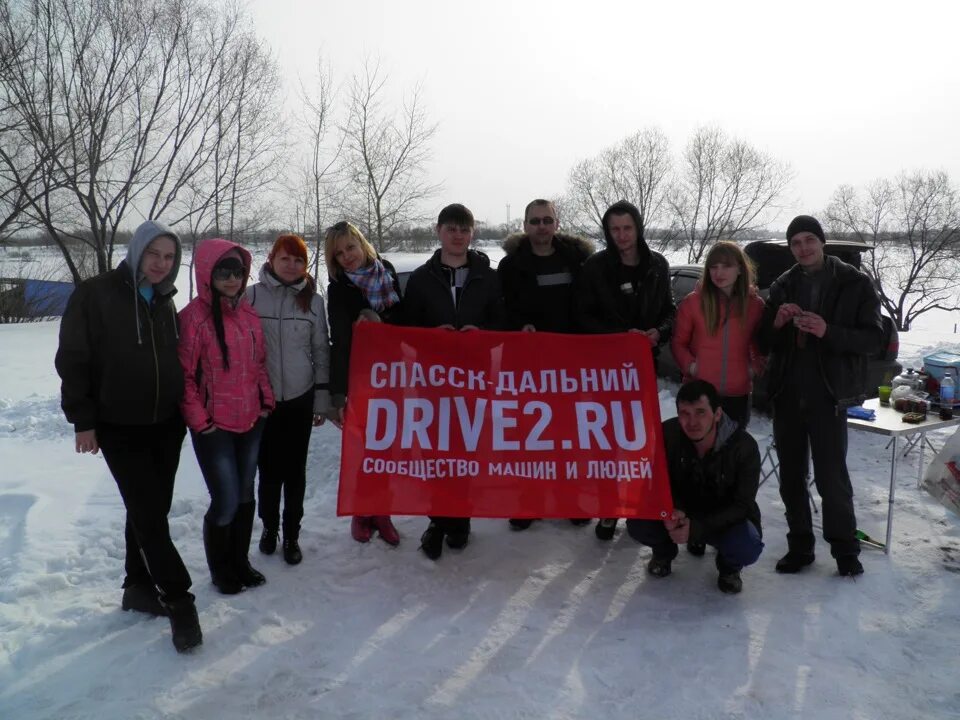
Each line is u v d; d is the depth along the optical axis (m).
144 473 3.22
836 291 3.83
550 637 3.36
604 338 3.98
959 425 4.68
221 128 20.61
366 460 3.79
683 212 26.52
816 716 2.78
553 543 4.39
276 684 3.00
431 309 4.17
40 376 10.77
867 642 3.28
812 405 3.86
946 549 4.22
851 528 3.86
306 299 3.90
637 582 3.89
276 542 4.21
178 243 3.21
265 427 3.99
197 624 3.23
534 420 3.88
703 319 4.14
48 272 23.64
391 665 3.14
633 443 3.82
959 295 23.66
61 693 2.93
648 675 3.05
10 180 19.30
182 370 3.35
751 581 3.89
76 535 4.52
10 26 18.58
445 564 4.11
